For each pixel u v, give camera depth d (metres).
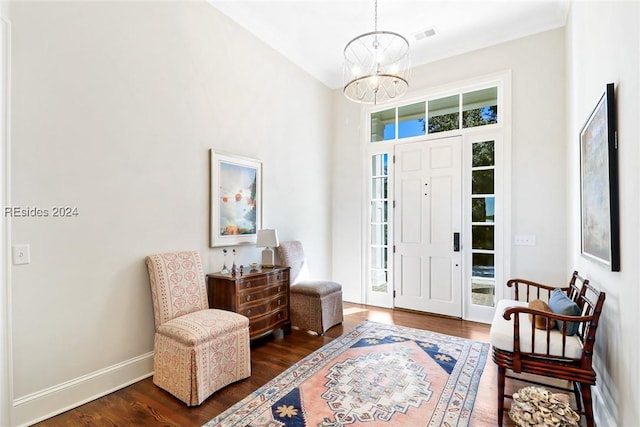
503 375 2.00
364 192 4.83
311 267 4.65
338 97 5.05
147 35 2.65
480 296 3.95
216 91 3.24
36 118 2.02
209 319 2.42
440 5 3.26
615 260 1.67
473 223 4.02
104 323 2.36
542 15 3.43
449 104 4.22
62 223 2.15
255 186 3.67
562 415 1.73
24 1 1.97
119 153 2.46
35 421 1.99
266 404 2.16
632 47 1.49
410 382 2.45
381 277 4.71
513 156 3.74
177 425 1.96
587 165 2.28
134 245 2.55
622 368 1.64
